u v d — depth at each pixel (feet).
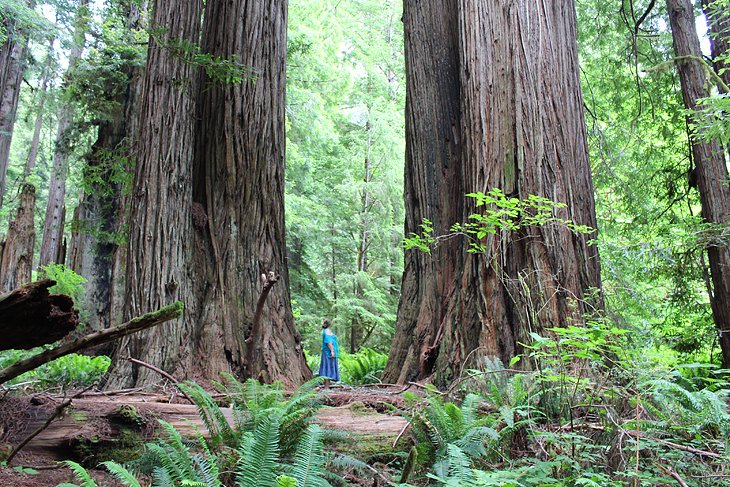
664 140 48.21
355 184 72.74
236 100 28.84
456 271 26.86
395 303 74.33
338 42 71.10
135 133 48.26
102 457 14.14
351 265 75.61
